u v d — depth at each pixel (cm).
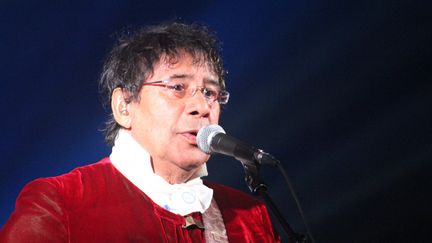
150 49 409
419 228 858
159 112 396
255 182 362
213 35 434
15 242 349
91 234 371
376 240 861
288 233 362
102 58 790
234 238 425
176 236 393
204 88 405
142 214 390
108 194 391
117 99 418
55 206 371
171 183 413
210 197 425
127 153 410
